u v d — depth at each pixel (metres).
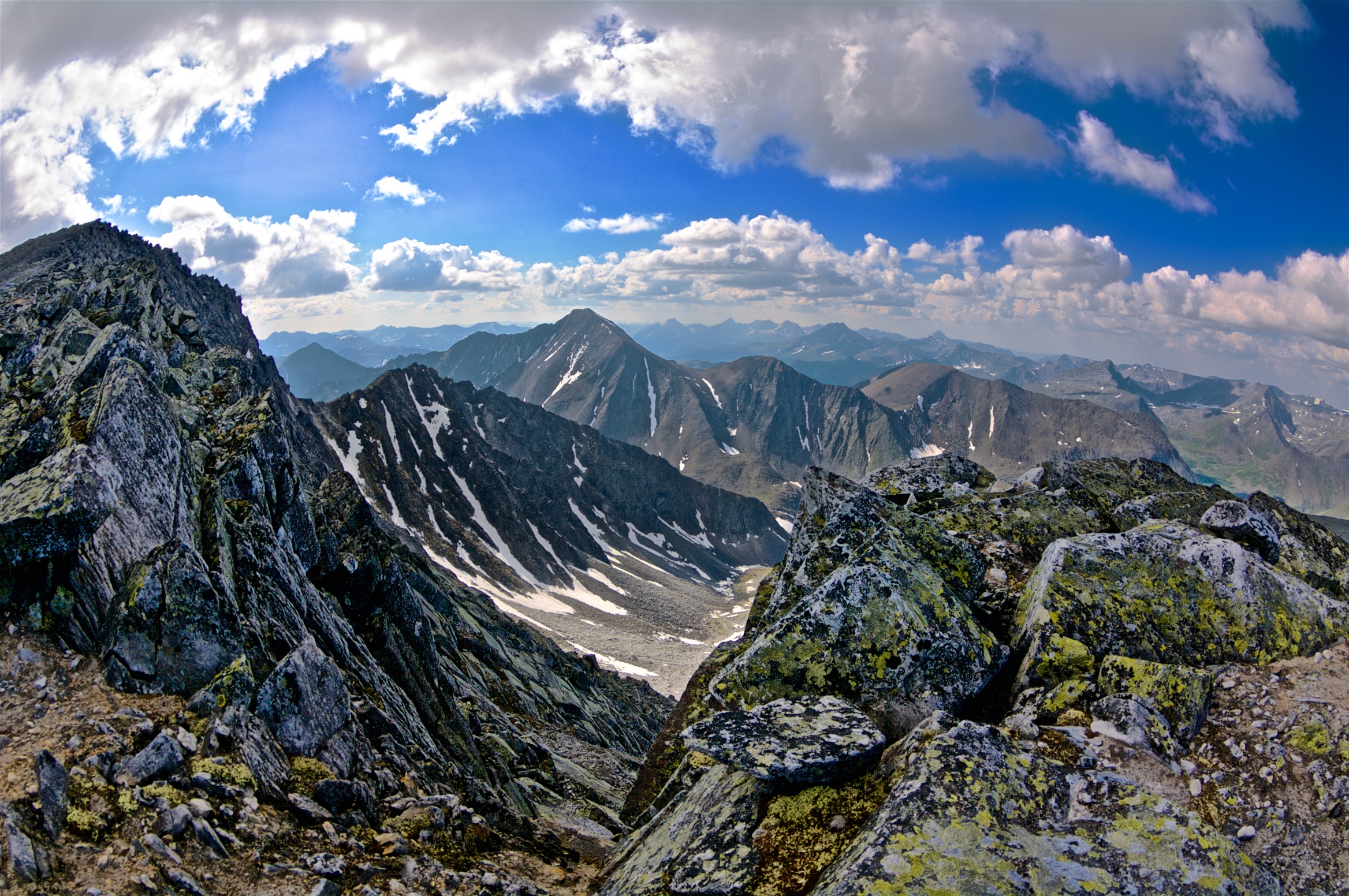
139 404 18.45
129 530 16.34
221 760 12.79
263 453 25.19
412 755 18.95
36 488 14.50
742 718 11.55
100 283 39.62
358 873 12.36
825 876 8.97
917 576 13.48
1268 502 16.84
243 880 10.99
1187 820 8.58
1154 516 17.42
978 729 9.88
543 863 16.83
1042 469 22.05
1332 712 10.22
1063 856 8.26
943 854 8.28
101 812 10.80
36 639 14.02
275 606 19.48
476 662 57.22
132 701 13.65
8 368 25.53
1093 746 10.41
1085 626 12.55
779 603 18.91
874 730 10.94
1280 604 12.33
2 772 11.01
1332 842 8.99
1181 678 11.09
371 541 31.83
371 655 25.05
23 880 9.31
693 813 11.81
